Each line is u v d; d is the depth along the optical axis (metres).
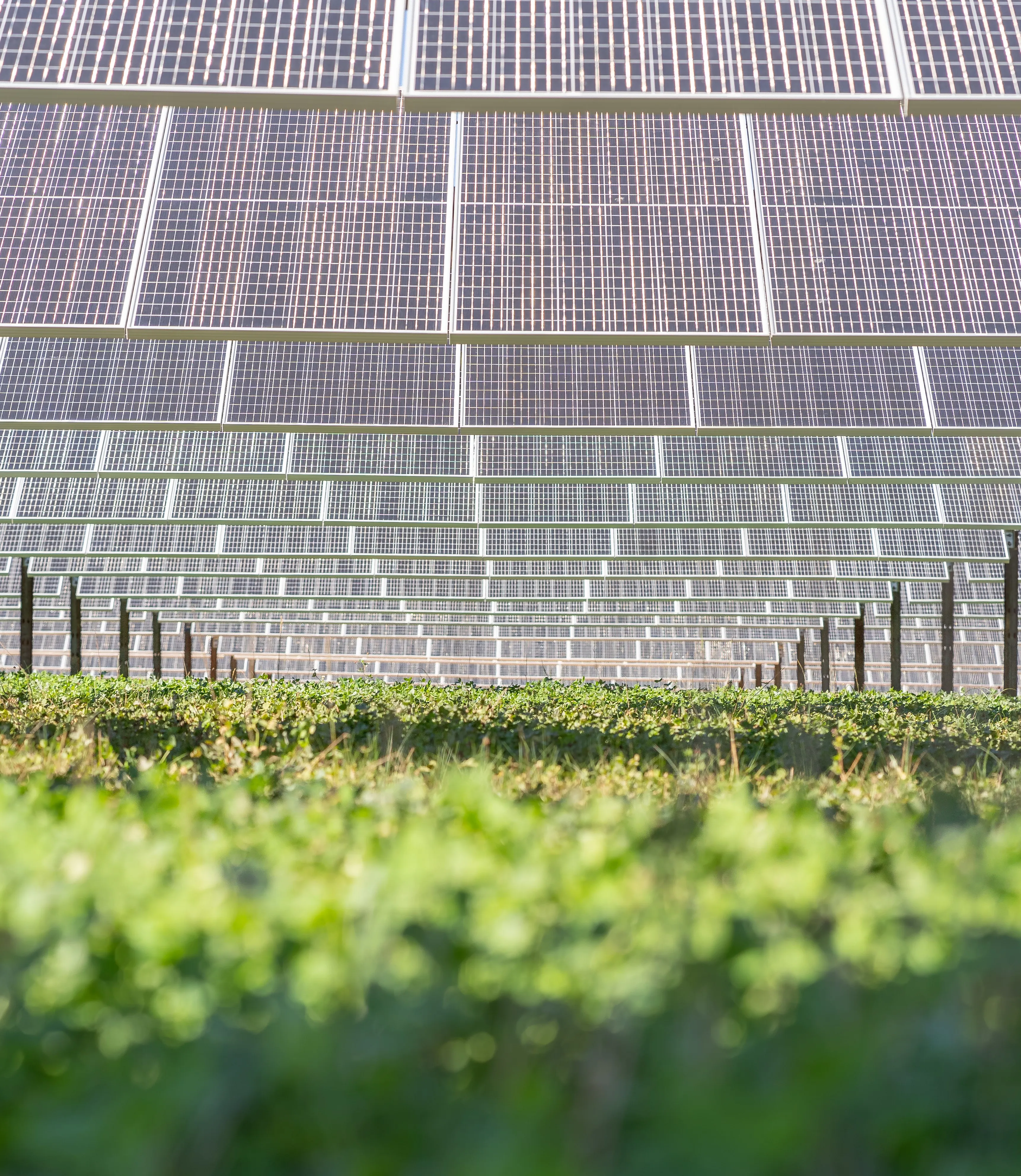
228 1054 1.97
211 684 22.48
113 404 17.89
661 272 13.81
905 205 14.27
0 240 14.18
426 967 2.52
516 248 14.00
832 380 18.17
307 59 9.95
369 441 22.94
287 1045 1.91
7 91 9.75
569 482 22.66
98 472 22.22
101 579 42.69
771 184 14.50
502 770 7.89
